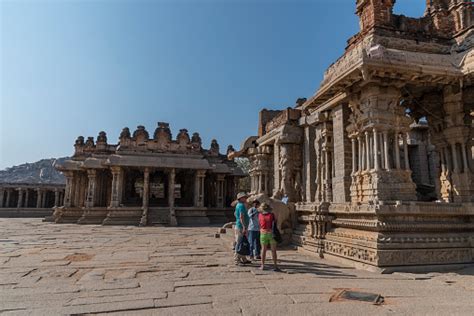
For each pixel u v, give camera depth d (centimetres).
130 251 1034
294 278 606
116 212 2670
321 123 1262
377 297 462
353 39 965
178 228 2292
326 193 1201
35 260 851
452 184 860
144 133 3041
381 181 748
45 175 9319
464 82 805
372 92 786
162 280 598
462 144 853
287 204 1087
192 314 396
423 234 709
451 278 593
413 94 935
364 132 823
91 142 3394
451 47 869
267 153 1875
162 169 2923
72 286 555
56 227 2355
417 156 1788
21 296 489
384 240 666
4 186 4462
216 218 3209
